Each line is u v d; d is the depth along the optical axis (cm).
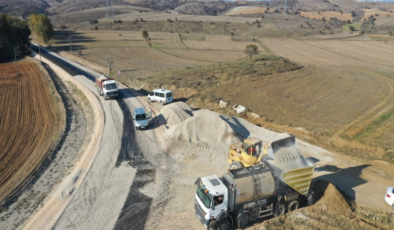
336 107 3709
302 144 2641
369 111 3559
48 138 2855
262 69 5519
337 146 2606
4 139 2823
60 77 5675
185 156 2394
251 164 1930
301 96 4134
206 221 1434
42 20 9444
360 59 8088
